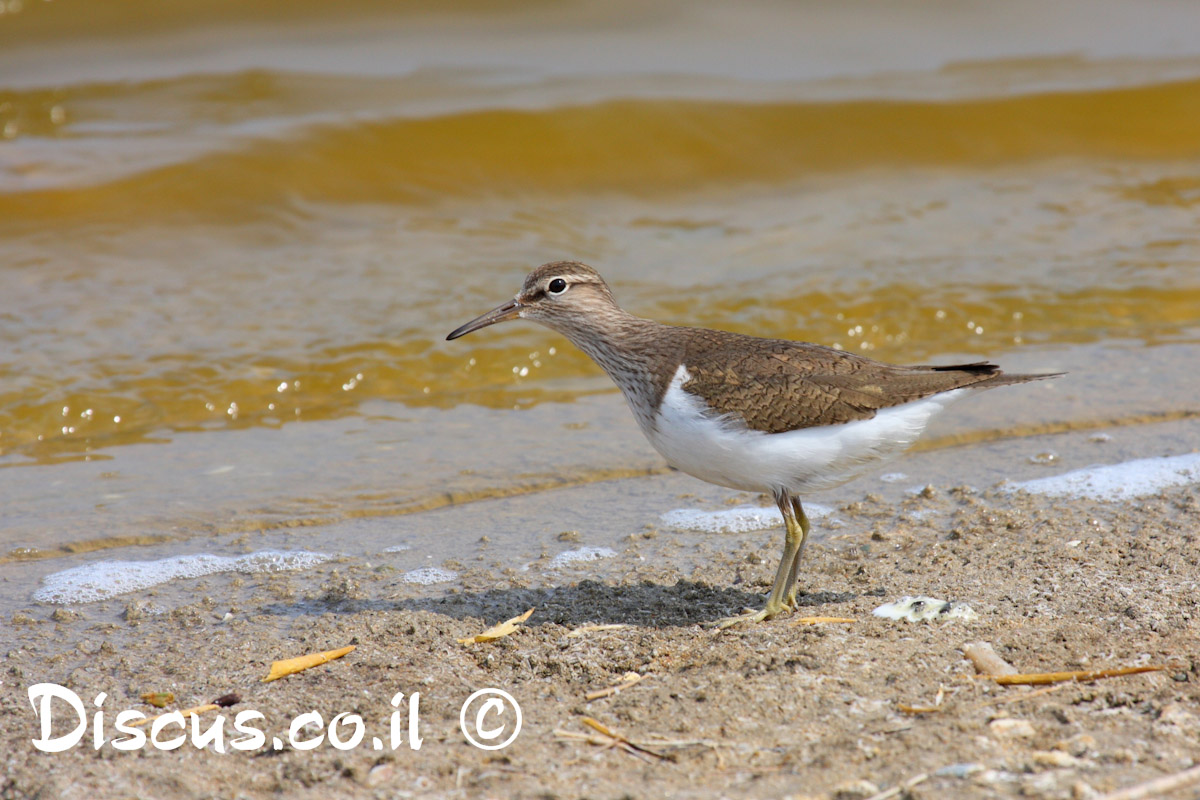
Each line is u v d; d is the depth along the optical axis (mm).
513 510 11578
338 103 22594
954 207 20875
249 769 7152
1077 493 11406
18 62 23953
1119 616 8781
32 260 17391
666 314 16484
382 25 27016
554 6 28203
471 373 15406
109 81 23188
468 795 6730
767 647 8469
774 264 18312
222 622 9352
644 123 22422
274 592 9891
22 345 15141
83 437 13531
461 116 21750
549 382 15469
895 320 16609
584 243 19078
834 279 17672
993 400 14078
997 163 22812
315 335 15812
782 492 9250
